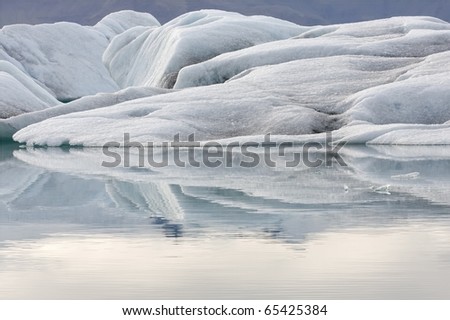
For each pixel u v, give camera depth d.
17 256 14.33
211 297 11.70
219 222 17.72
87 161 35.72
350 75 54.62
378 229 16.52
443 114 46.50
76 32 107.38
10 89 61.28
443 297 11.54
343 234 16.00
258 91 52.47
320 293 11.80
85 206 20.75
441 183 24.95
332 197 21.84
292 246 14.83
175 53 71.81
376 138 42.44
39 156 39.16
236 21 76.00
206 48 72.31
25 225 17.72
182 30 74.94
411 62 56.72
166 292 11.95
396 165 31.59
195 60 71.62
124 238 15.92
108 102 56.84
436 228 16.58
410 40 62.38
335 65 56.81
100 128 47.34
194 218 18.39
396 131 42.62
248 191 23.50
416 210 19.19
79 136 46.59
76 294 11.91
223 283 12.34
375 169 30.19
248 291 11.94
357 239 15.44
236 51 66.69
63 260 13.96
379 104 47.34
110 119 48.88
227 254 14.23
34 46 103.12
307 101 50.47
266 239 15.57
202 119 47.88
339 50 62.19
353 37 67.94
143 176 28.42
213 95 52.25
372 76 54.41
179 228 17.00
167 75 70.94
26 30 104.19
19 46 102.00
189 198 22.03
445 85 47.88
